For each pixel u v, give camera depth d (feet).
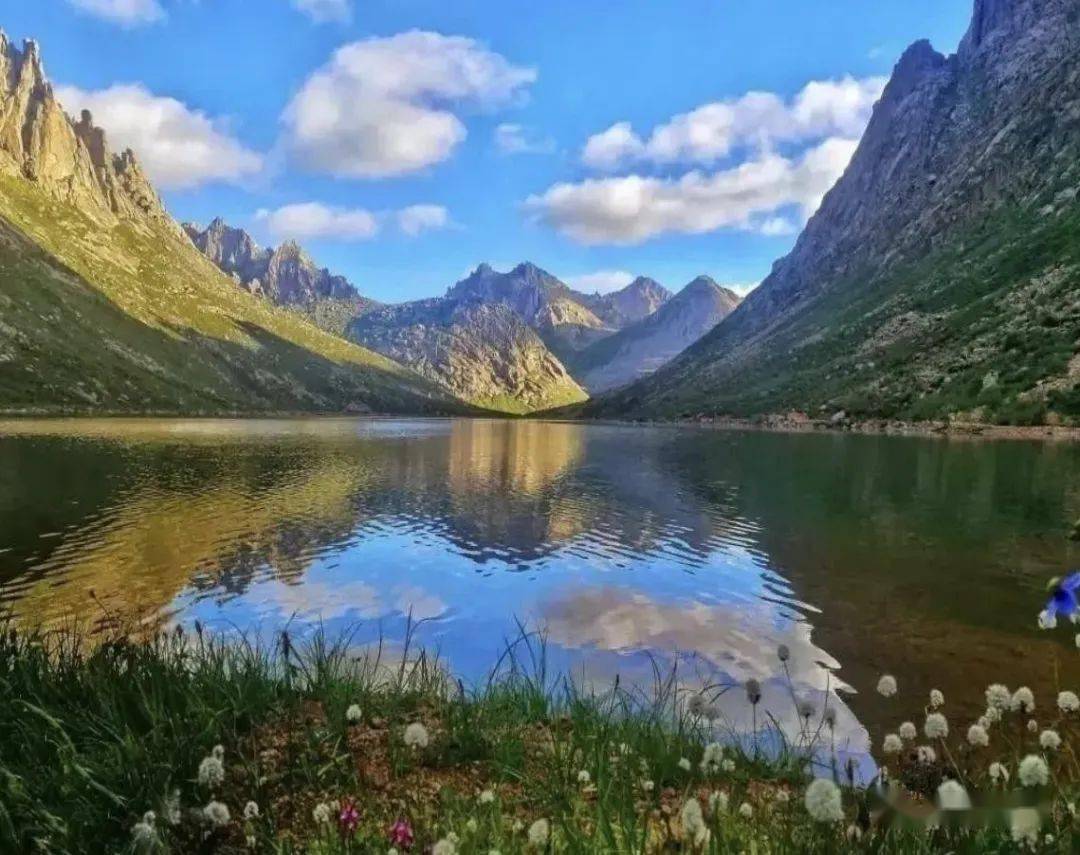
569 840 15.74
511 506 128.47
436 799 20.07
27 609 62.95
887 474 163.53
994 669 48.44
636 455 244.22
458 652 53.62
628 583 74.74
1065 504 118.93
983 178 620.49
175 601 67.05
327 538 97.91
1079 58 610.24
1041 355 312.91
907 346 444.96
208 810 14.99
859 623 59.36
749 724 38.50
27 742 20.57
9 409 494.18
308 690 29.17
